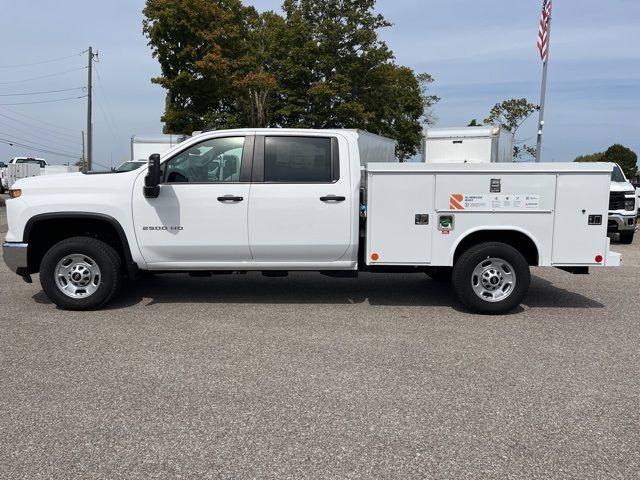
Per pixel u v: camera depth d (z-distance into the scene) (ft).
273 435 11.18
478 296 20.35
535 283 26.96
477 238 20.80
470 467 10.06
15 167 95.50
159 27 86.43
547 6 67.05
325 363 15.29
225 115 101.04
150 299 22.58
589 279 28.07
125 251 20.29
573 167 19.69
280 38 113.39
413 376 14.38
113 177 20.27
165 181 20.24
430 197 19.92
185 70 90.58
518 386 13.80
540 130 68.39
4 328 18.38
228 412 12.20
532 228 19.99
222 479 9.64
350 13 109.29
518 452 10.61
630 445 10.91
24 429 11.38
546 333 18.34
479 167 19.71
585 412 12.36
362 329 18.58
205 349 16.39
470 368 15.02
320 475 9.77
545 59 67.31
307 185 20.12
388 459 10.31
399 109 140.56
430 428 11.53
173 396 13.03
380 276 28.14
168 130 93.76
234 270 20.94
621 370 14.98
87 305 20.38
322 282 26.35
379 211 19.98
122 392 13.24
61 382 13.83
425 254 20.16
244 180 20.18
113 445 10.75
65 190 20.07
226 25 90.33
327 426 11.58
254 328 18.58
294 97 110.22
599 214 19.88
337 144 20.47
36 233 20.76
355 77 111.75
